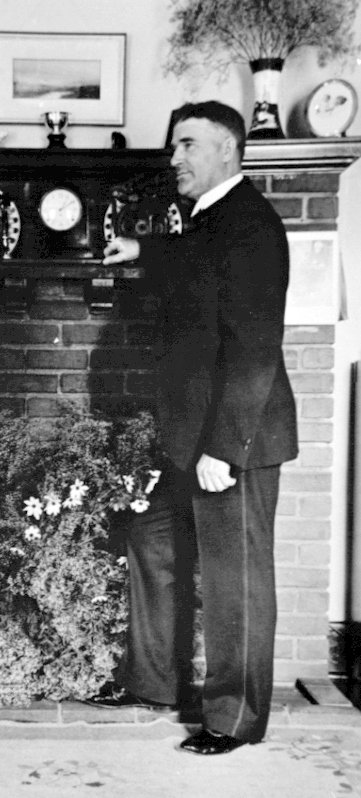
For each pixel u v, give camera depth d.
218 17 2.40
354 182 2.42
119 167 2.27
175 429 1.92
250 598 1.85
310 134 2.40
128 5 2.43
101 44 2.43
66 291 2.37
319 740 1.96
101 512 2.11
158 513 2.09
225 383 1.77
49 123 2.33
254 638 1.86
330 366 2.30
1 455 2.13
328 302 2.29
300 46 2.40
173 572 2.10
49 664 2.10
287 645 2.35
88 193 2.31
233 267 1.79
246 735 1.87
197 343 1.87
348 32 2.38
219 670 1.88
